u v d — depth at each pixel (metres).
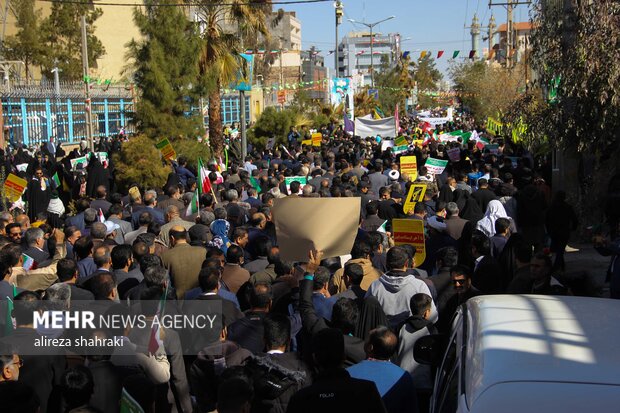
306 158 19.31
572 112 14.25
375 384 4.15
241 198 13.58
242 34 25.89
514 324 3.62
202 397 5.41
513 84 43.06
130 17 50.72
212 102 24.42
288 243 5.70
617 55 13.16
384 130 32.44
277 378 4.48
